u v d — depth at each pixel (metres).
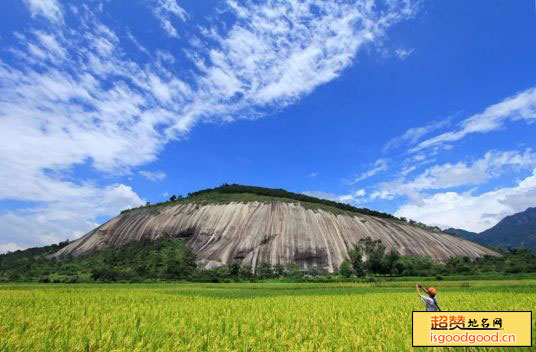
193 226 144.38
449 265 120.69
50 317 19.67
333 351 13.46
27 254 170.25
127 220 162.88
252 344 14.54
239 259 124.06
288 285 69.06
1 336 14.41
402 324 18.03
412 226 165.62
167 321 19.08
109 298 34.75
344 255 128.25
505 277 80.06
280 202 154.12
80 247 154.38
